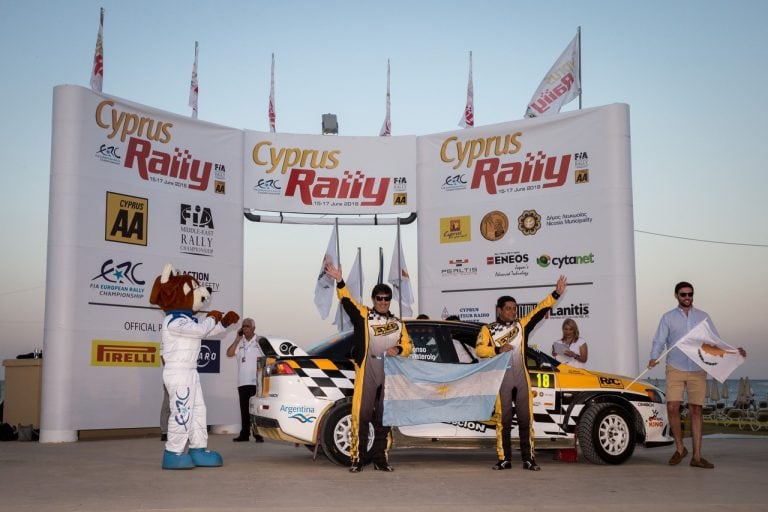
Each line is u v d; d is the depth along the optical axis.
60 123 12.86
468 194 14.59
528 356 9.28
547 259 13.82
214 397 14.35
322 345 9.16
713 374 8.88
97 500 6.34
